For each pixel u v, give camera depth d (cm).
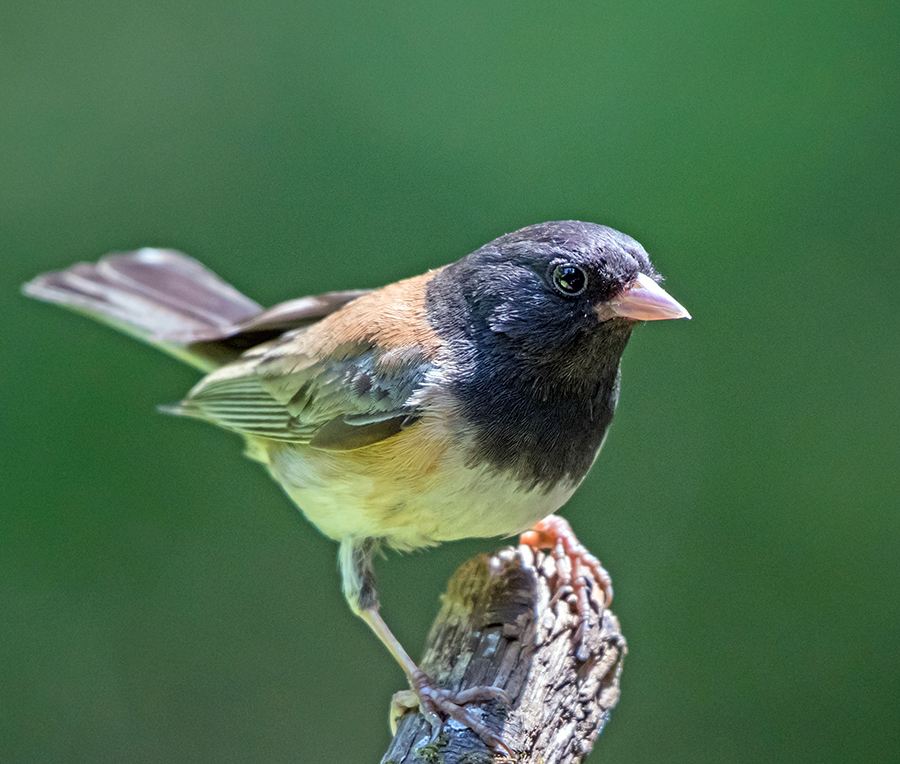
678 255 1177
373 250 1209
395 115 1244
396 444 748
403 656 766
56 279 1034
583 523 1123
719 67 1216
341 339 804
